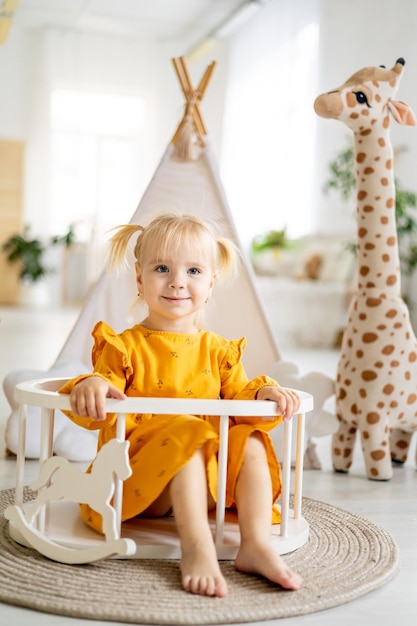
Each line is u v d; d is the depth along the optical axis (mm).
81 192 7477
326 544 1309
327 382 2008
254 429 1229
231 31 7008
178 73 2143
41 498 1173
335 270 5656
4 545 1219
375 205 1911
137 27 7043
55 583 1067
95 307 2055
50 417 1224
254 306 2117
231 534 1233
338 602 1061
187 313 1343
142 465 1188
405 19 4715
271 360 2131
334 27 5520
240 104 6902
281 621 1000
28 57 7277
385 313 1887
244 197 6770
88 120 7395
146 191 2084
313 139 5875
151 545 1176
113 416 1184
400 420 1911
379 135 1913
